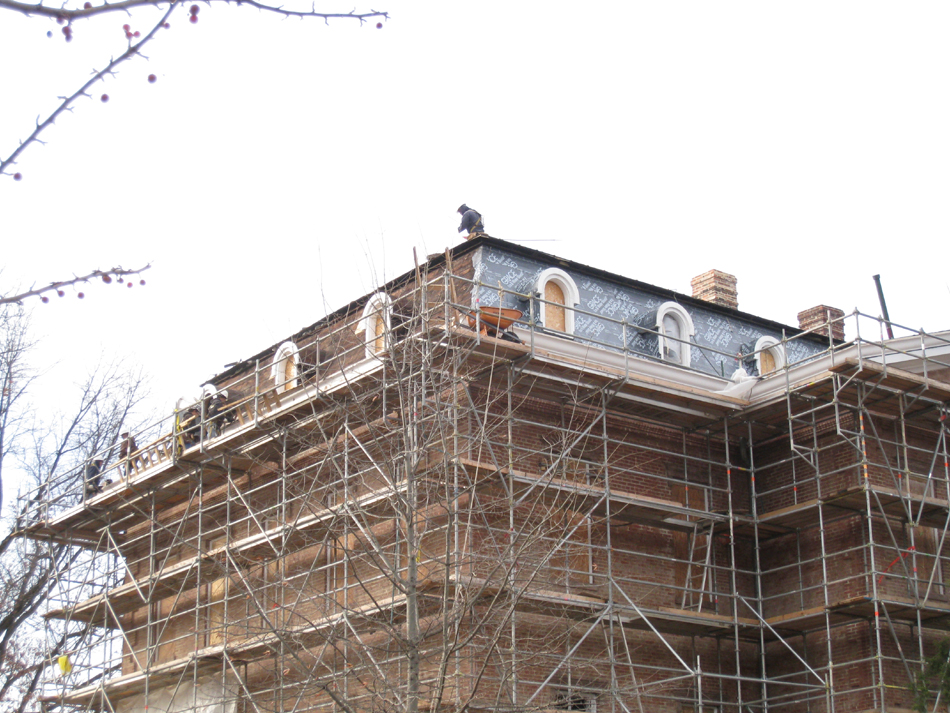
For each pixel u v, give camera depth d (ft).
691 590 73.26
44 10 17.12
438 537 69.21
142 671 84.53
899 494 72.74
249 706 80.84
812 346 99.25
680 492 80.12
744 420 80.48
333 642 60.13
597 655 72.23
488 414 69.46
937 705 65.82
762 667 75.25
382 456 69.36
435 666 67.87
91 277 22.95
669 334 88.63
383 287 71.87
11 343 105.81
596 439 76.79
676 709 74.95
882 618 74.02
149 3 17.88
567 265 84.43
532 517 69.46
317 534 76.33
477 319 66.23
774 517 77.51
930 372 80.33
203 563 82.12
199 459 84.17
